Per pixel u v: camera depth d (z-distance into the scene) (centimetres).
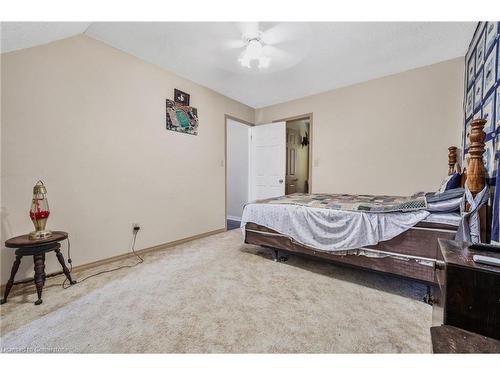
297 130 509
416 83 282
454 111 260
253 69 283
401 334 123
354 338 120
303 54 245
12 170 174
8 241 155
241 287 179
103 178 227
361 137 326
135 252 254
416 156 286
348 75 302
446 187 196
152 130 270
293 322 134
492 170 138
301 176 529
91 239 219
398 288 176
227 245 295
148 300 160
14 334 125
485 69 170
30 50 180
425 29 203
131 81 248
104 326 131
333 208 198
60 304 155
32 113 182
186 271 210
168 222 291
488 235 121
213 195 358
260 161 442
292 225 213
